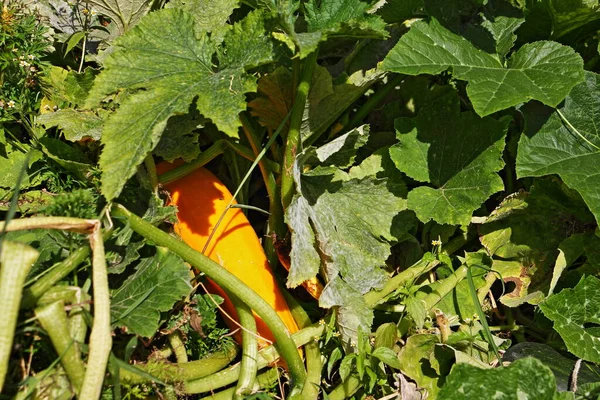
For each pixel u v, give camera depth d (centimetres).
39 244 116
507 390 115
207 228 128
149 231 117
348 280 129
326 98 130
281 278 136
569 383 125
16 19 129
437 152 134
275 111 130
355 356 121
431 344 127
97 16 140
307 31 130
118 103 132
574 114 132
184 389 117
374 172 135
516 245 138
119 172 110
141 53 120
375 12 139
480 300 137
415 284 137
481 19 135
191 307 123
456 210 129
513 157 142
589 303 128
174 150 128
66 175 130
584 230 137
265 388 124
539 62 128
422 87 141
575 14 132
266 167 130
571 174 128
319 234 125
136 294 115
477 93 123
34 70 130
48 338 105
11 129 132
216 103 114
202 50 123
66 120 128
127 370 109
